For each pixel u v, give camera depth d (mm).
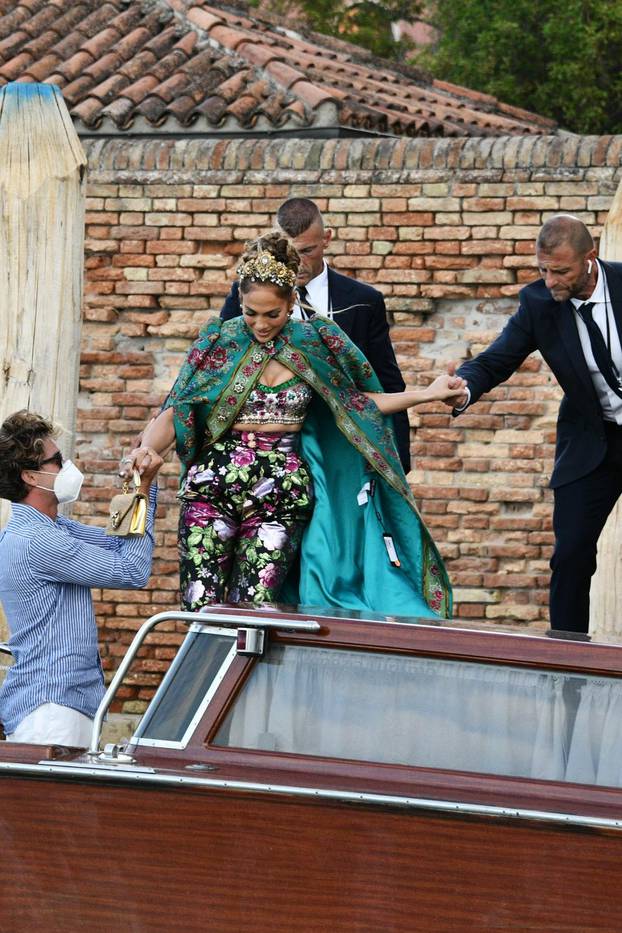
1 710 20500
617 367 22969
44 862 14984
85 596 20609
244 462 21000
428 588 21359
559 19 85000
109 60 42656
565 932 14367
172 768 15188
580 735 15367
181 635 35375
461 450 34625
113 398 36125
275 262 20312
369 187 34500
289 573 21625
